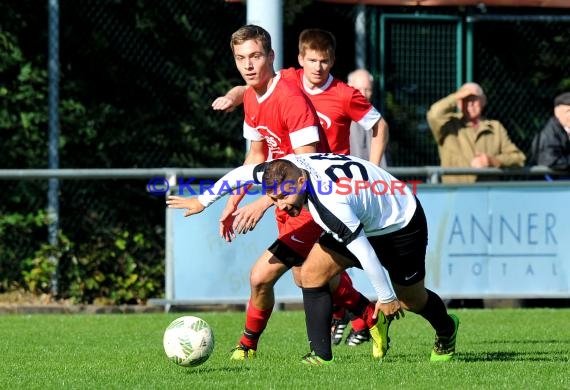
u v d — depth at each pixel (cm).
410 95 4462
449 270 3612
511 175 3888
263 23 3719
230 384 1855
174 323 2073
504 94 4616
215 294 3594
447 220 3606
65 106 4059
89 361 2291
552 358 2277
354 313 2464
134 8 4159
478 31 4588
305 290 2117
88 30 4109
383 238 2025
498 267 3631
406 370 2041
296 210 1955
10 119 3991
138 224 4019
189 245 3584
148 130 4172
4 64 3975
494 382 1889
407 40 4456
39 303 3831
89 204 3991
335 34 4409
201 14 4247
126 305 3891
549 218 3650
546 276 3650
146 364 2205
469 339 2755
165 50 4200
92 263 3903
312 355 2131
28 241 3912
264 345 2625
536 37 4641
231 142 4272
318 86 2470
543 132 3809
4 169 3997
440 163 4025
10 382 1944
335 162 2009
